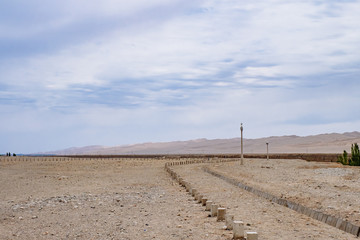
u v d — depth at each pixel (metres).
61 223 16.31
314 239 12.62
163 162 86.12
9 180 41.84
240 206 19.91
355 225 13.50
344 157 61.22
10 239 13.33
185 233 13.61
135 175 47.72
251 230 14.05
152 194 26.58
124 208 20.31
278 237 12.89
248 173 41.84
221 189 28.22
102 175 48.78
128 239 12.90
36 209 20.56
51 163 85.00
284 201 20.31
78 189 31.75
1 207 21.52
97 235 13.66
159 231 14.08
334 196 20.92
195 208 19.59
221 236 13.03
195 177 40.75
